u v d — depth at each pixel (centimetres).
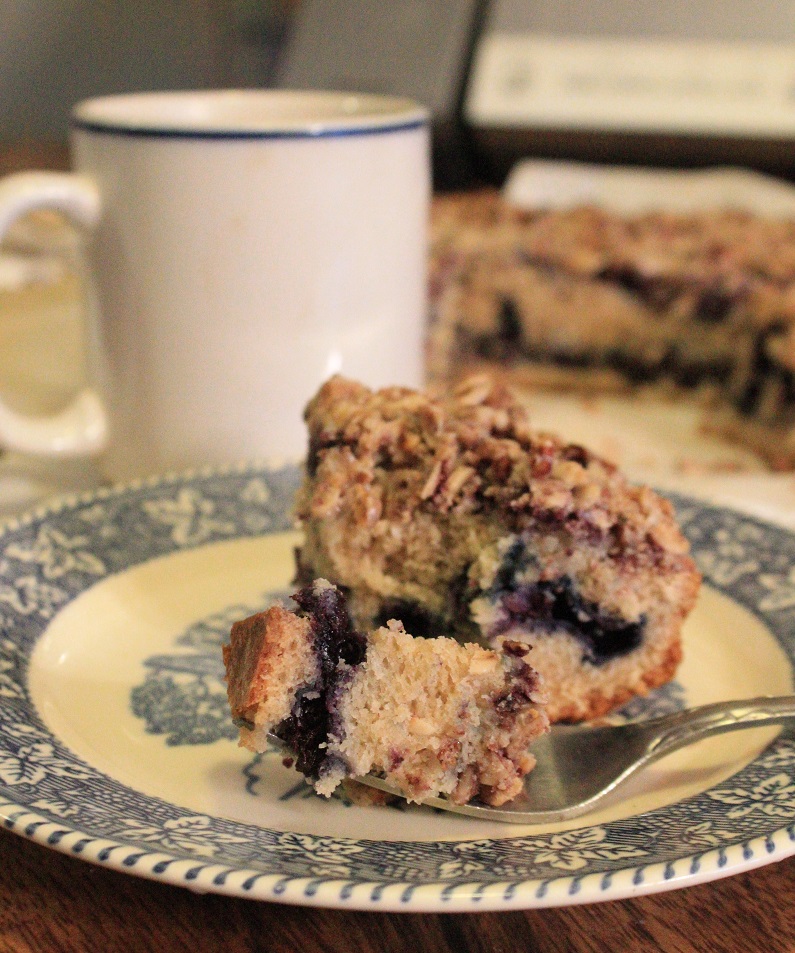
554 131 70
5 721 31
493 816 30
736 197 67
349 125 39
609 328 58
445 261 58
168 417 41
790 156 69
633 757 31
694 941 28
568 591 33
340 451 34
